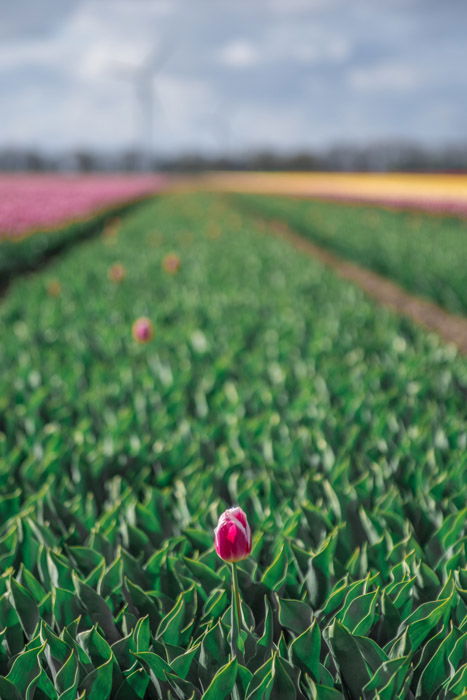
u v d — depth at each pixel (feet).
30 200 81.76
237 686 5.67
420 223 73.97
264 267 33.42
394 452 10.69
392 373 15.11
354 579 7.19
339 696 5.38
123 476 10.27
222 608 6.65
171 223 64.34
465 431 11.30
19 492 8.93
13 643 6.37
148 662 5.67
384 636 6.42
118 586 6.99
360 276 53.42
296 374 15.52
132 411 12.02
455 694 5.51
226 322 20.39
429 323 36.83
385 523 8.07
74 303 24.04
